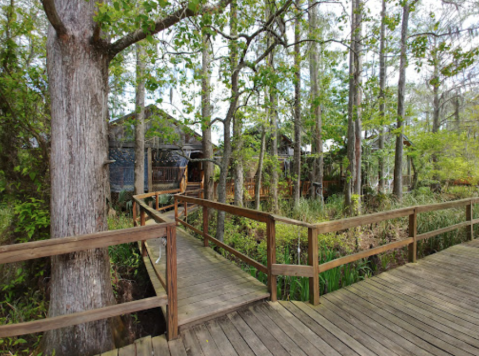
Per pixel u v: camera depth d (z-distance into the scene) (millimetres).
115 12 2541
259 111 7160
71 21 2336
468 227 5164
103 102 2594
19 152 3578
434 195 10875
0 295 3172
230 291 2896
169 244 2203
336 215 8445
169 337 2197
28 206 3277
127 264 4453
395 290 3062
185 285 3064
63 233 2375
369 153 12680
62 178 2375
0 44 3578
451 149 13188
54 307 2400
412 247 3963
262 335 2225
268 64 5492
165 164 12062
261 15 5527
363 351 2004
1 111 3498
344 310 2621
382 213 3482
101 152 2557
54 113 2389
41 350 2436
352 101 8133
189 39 3793
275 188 9703
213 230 7145
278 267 2764
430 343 2100
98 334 2422
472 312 2570
